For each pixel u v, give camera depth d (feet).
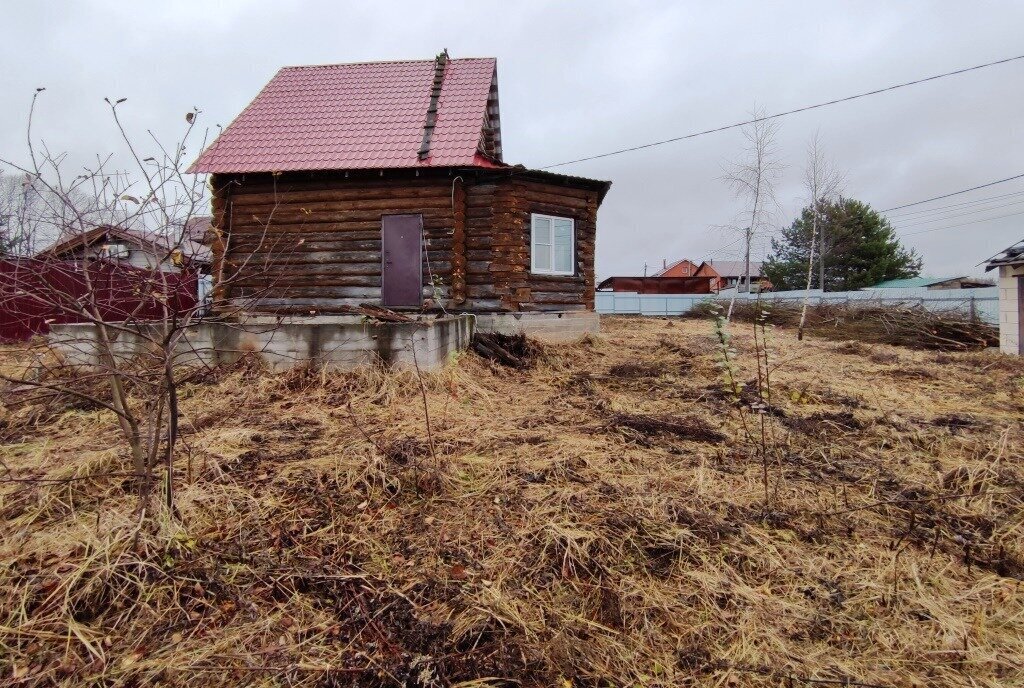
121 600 7.09
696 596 7.62
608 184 34.24
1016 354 30.58
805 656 6.57
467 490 10.52
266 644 6.50
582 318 33.50
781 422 15.79
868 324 40.68
